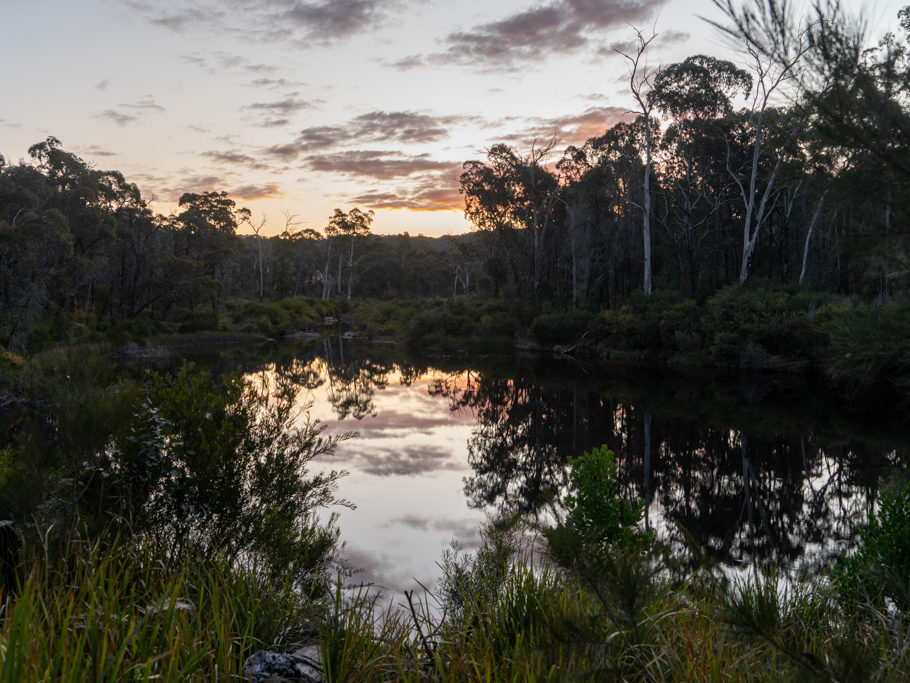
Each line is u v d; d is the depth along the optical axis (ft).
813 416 53.01
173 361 106.63
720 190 123.03
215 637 7.73
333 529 24.20
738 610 4.85
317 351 135.03
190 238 197.88
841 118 4.97
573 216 135.33
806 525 26.63
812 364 76.95
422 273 312.09
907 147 4.96
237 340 160.66
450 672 7.95
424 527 24.66
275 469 16.49
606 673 5.04
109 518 12.21
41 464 10.53
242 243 224.33
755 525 26.76
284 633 10.41
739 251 124.98
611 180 136.77
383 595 16.58
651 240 137.59
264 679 8.35
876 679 4.41
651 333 102.89
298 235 291.38
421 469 36.04
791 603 11.84
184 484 14.56
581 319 122.01
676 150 126.52
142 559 11.05
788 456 40.19
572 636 5.26
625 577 5.00
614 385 76.33
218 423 15.97
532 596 10.34
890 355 5.97
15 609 5.20
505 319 137.28
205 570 10.88
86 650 6.35
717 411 56.80
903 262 5.48
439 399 68.33
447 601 13.92
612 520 15.29
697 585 8.42
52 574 8.73
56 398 11.28
